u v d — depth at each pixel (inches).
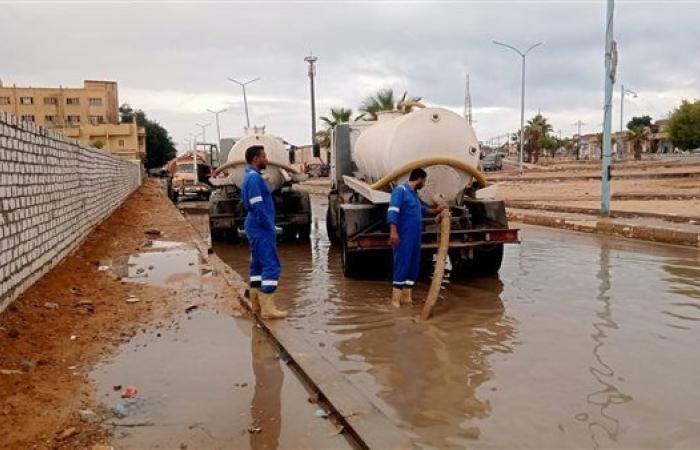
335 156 547.5
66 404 183.0
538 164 2901.1
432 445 161.8
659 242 523.2
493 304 309.9
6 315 251.4
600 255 455.5
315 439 163.2
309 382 200.7
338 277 397.1
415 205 309.9
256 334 258.8
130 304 309.7
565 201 914.1
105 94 3472.0
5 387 188.2
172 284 358.9
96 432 166.1
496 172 2134.6
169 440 162.1
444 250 317.1
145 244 544.1
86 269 400.5
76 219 469.7
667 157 2810.0
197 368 216.8
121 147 3262.8
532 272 392.2
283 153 572.7
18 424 167.3
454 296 331.0
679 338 247.0
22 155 308.3
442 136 358.9
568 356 227.9
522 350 236.2
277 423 172.6
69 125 3324.3
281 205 585.0
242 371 214.4
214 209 590.2
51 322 264.2
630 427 168.7
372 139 413.7
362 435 160.2
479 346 242.7
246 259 494.3
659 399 186.9
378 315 295.0
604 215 687.1
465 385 202.4
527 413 179.5
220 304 309.9
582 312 289.7
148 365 219.3
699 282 351.3
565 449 157.6
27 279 299.6
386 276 397.4
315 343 251.6
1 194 265.6
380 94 1252.5
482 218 378.9
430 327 271.3
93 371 212.8
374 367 221.8
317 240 604.1
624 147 4234.7
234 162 568.1
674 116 2293.3
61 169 410.9
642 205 803.4
